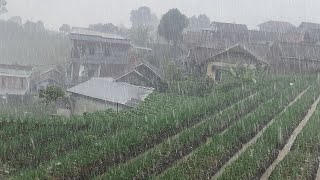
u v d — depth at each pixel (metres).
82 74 61.44
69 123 29.02
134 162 20.05
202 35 74.25
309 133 25.00
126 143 23.06
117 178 17.75
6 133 25.72
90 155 20.78
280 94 41.25
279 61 61.53
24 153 22.38
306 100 37.34
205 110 33.81
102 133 27.23
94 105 41.78
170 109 36.66
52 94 39.59
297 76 56.28
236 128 26.84
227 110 33.50
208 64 57.91
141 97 43.22
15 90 54.50
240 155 21.55
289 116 30.08
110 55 62.06
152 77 53.97
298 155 20.59
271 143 23.31
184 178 17.34
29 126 27.55
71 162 19.69
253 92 45.25
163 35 74.31
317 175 21.11
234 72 52.91
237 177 17.86
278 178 18.00
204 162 19.73
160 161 20.94
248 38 75.50
